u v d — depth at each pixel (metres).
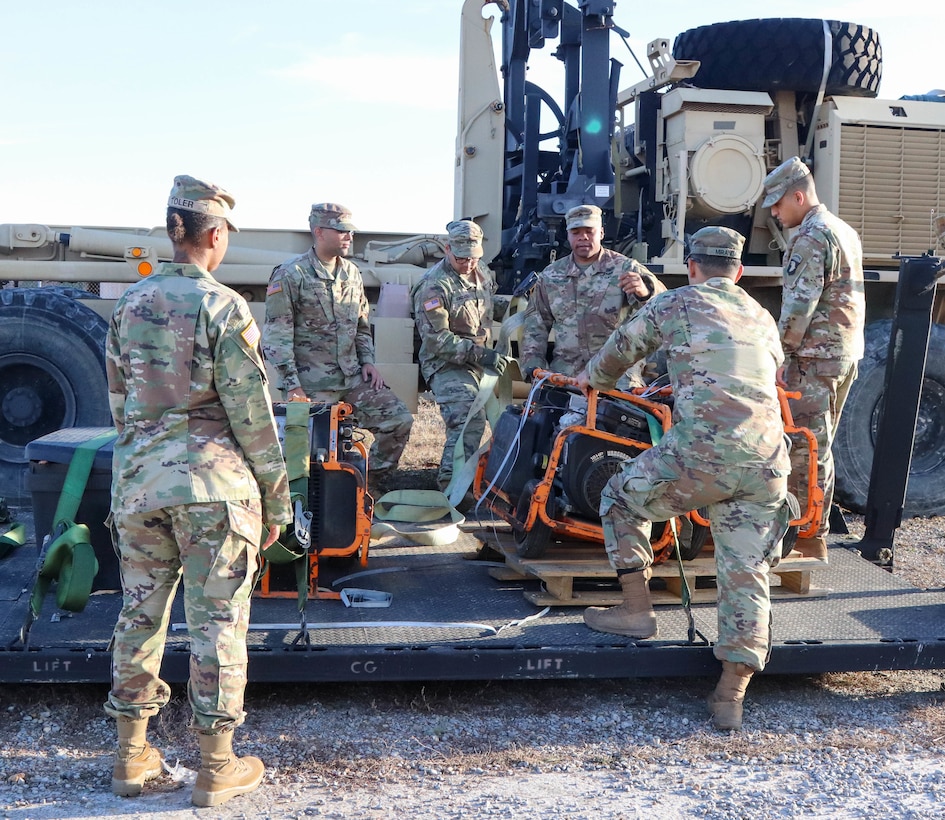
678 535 4.12
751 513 3.57
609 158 6.71
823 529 4.44
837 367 4.46
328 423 4.25
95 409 6.52
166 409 2.90
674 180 6.43
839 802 3.11
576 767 3.32
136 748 3.06
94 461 4.02
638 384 4.89
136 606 2.99
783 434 3.61
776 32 6.45
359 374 5.72
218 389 2.91
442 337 5.83
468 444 5.88
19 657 3.46
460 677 3.61
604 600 4.16
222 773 3.00
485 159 7.45
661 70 6.43
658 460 3.60
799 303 4.36
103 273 6.99
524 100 7.48
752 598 3.54
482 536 4.71
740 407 3.49
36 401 6.52
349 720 3.62
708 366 3.53
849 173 6.55
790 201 4.54
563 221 6.74
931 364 6.68
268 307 5.48
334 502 4.14
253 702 3.73
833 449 6.63
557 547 4.40
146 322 2.91
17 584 4.27
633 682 4.05
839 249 4.39
